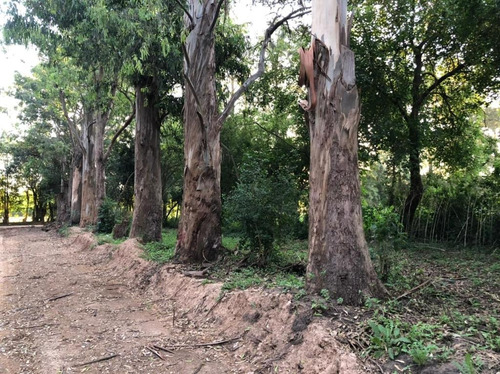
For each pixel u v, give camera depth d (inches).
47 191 1595.7
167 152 1072.8
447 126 655.8
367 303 204.5
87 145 1049.5
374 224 267.0
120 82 685.3
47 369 205.8
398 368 148.4
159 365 208.4
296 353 184.9
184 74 382.9
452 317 193.3
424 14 552.4
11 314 311.0
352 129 230.5
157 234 584.1
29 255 682.2
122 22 398.9
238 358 209.5
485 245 547.2
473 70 593.9
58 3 427.8
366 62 557.0
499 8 442.0
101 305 333.7
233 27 558.9
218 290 285.0
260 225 331.9
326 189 228.2
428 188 649.6
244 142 895.1
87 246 693.3
